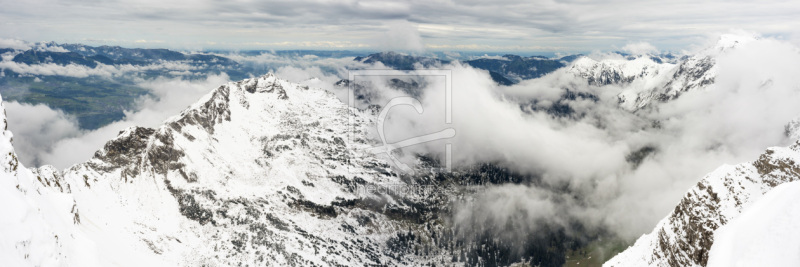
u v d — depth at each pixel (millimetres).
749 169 106500
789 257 71188
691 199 110938
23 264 80125
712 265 87375
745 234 85250
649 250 123312
